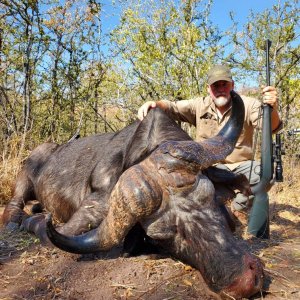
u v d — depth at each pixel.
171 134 1.82
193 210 1.40
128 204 1.39
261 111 2.22
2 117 4.23
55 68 4.57
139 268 1.61
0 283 1.55
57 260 1.74
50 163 2.67
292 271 1.69
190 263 1.44
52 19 4.45
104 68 4.69
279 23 4.27
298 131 4.29
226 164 2.39
